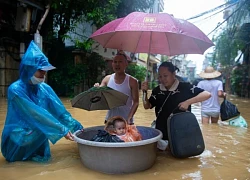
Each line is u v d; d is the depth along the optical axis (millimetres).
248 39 16312
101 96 4039
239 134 5578
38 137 3598
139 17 3441
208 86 6508
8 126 3523
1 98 10625
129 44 4676
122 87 4141
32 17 10773
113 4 12664
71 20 13742
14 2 10242
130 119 4082
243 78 19938
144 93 4289
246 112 10227
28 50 3535
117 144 2998
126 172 3191
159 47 4621
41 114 3396
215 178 3174
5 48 10758
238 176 3254
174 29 3244
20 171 3277
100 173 3232
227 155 4133
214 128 6164
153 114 8953
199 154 3953
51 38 12898
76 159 3773
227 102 6582
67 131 3496
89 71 14289
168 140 3975
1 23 10188
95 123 6746
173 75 4055
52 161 3678
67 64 13227
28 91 3557
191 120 3879
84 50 13547
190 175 3256
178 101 4082
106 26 3863
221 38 17672
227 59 18844
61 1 11469
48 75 13492
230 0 13172
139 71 21141
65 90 13805
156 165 3588
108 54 18859
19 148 3541
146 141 3152
